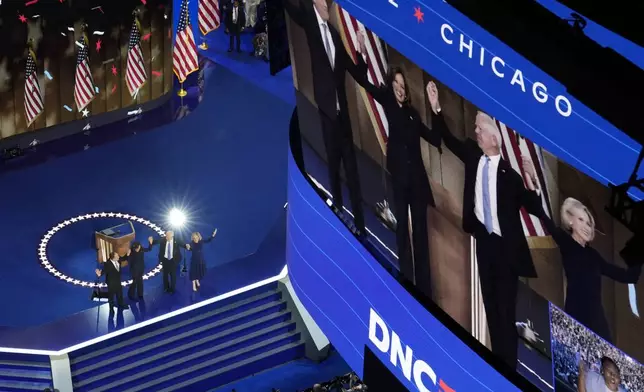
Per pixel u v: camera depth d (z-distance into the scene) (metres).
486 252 17.95
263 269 33.94
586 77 14.57
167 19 40.97
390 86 19.00
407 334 21.17
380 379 22.70
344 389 30.86
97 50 39.38
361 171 21.42
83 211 36.44
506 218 17.09
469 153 17.45
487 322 18.70
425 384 20.95
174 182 38.16
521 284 17.39
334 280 23.91
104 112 40.66
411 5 17.66
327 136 22.52
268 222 36.19
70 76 39.12
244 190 37.88
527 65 15.49
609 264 15.26
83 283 33.44
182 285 33.44
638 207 14.40
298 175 24.97
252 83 44.50
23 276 33.59
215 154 39.88
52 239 35.16
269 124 41.84
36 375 30.91
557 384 17.38
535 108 15.58
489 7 15.95
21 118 38.62
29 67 37.88
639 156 14.16
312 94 22.47
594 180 14.96
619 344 15.63
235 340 32.53
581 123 14.88
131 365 31.55
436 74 17.53
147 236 35.25
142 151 39.78
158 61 41.38
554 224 16.05
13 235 35.22
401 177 19.88
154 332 32.12
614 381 15.95
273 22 26.59
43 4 37.41
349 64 20.28
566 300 16.45
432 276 19.98
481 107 16.69
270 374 32.25
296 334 32.84
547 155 15.66
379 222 21.41
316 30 21.09
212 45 47.03
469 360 19.31
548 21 14.98
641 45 13.65
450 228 18.84
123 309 32.41
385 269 21.42
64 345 31.25
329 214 23.39
